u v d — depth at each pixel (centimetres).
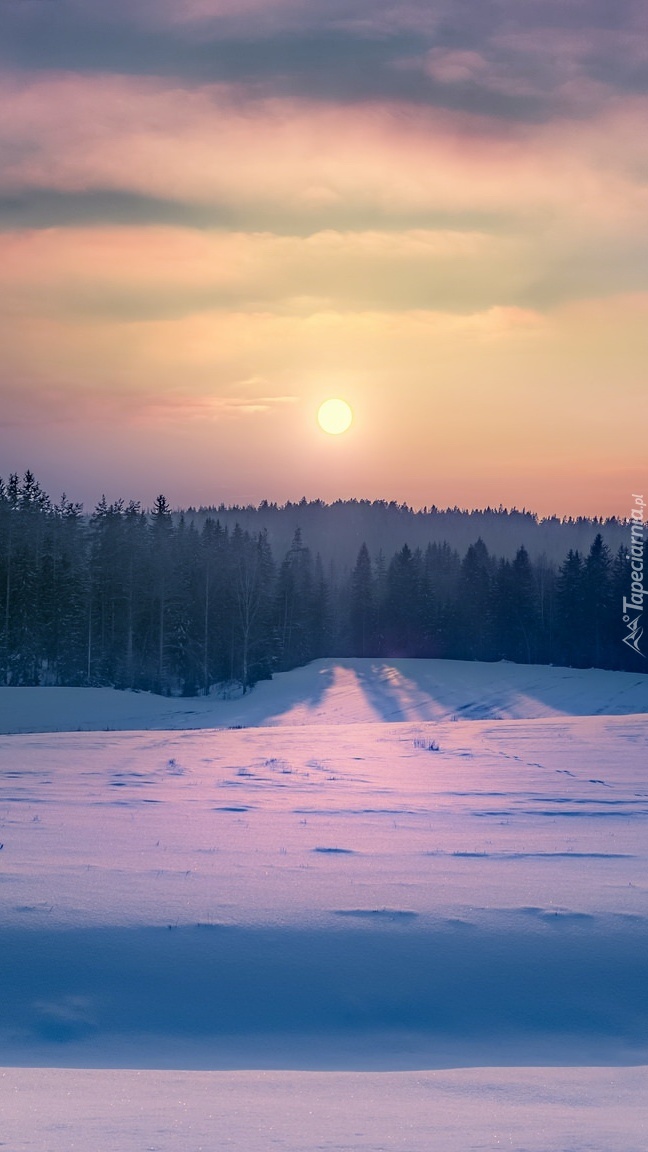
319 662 9725
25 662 7662
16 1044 682
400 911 899
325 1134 462
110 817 1479
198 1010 736
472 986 777
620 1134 467
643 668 9262
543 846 1270
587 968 800
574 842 1311
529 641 10300
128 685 7712
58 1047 680
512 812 1636
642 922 882
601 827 1465
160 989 756
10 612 7750
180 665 8262
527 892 980
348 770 2375
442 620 10756
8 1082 576
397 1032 722
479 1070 634
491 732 3566
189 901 920
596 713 6500
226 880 1009
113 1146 433
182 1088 571
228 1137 453
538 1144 445
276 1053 686
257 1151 427
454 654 10631
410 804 1730
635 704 6894
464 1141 450
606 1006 755
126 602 8594
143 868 1059
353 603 11381
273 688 7981
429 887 994
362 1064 669
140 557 8844
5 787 1889
